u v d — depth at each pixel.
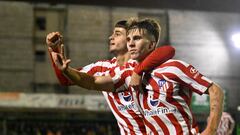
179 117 7.13
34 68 57.44
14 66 56.78
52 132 44.22
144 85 7.26
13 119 44.84
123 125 8.41
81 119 44.53
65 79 7.77
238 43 25.80
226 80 59.44
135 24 7.42
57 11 58.69
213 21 59.69
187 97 7.21
